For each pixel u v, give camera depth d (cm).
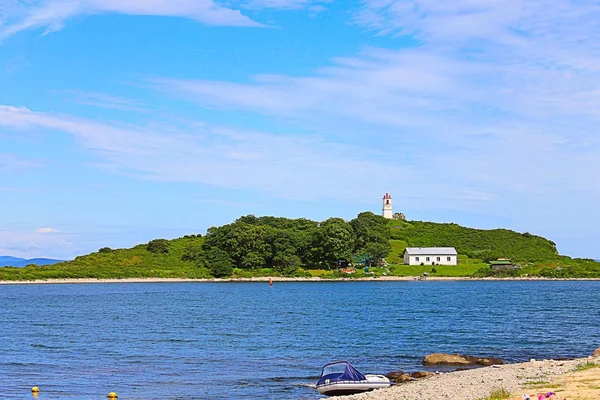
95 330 7375
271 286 17900
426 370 4562
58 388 4081
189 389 4031
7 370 4731
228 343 6169
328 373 3859
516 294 14050
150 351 5678
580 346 5816
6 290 16462
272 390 3991
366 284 18925
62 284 19400
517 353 5403
